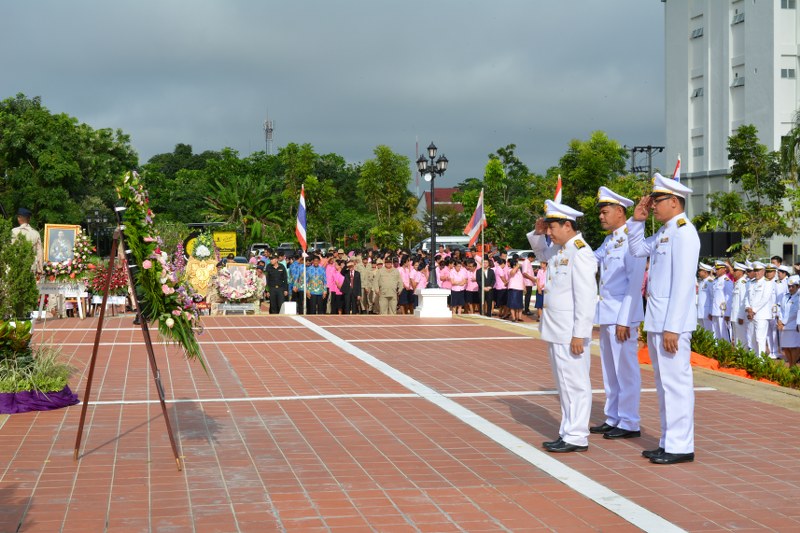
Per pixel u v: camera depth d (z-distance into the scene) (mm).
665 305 7742
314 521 5977
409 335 17656
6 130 48312
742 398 10758
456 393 11039
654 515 6125
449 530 5805
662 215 7914
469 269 25969
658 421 9492
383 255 28891
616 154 50094
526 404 10312
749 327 19250
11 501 6422
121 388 11266
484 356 14539
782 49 45969
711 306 21188
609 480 7059
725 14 49219
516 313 23500
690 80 52188
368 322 20391
